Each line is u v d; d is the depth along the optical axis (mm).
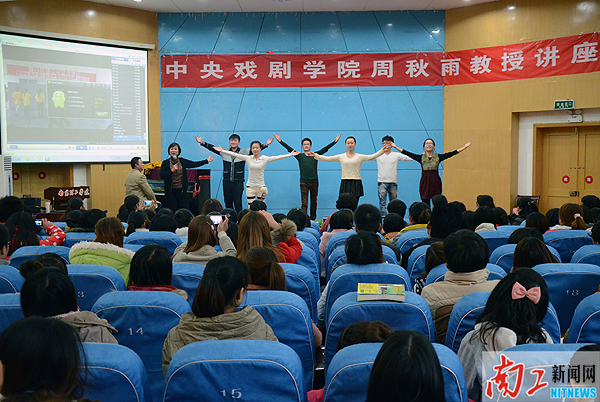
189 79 10203
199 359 1472
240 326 1800
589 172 9305
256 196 8703
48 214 6852
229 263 1857
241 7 9867
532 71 9312
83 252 2992
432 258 2900
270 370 1463
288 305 2113
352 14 10156
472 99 9891
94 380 1439
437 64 10133
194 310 1827
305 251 3607
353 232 3914
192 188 8797
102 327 1838
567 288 2625
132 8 9805
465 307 2051
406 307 2062
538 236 3398
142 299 2053
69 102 8945
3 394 1062
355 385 1429
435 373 1113
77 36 8914
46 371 1066
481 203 6102
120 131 9445
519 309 1806
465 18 9859
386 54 10172
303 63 10227
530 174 9766
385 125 10266
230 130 10297
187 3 9602
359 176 8703
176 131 10266
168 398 1490
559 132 9578
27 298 1793
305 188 8852
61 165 9609
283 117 10297
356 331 1701
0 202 4746
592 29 8773
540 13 9180
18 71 8461
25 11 8789
